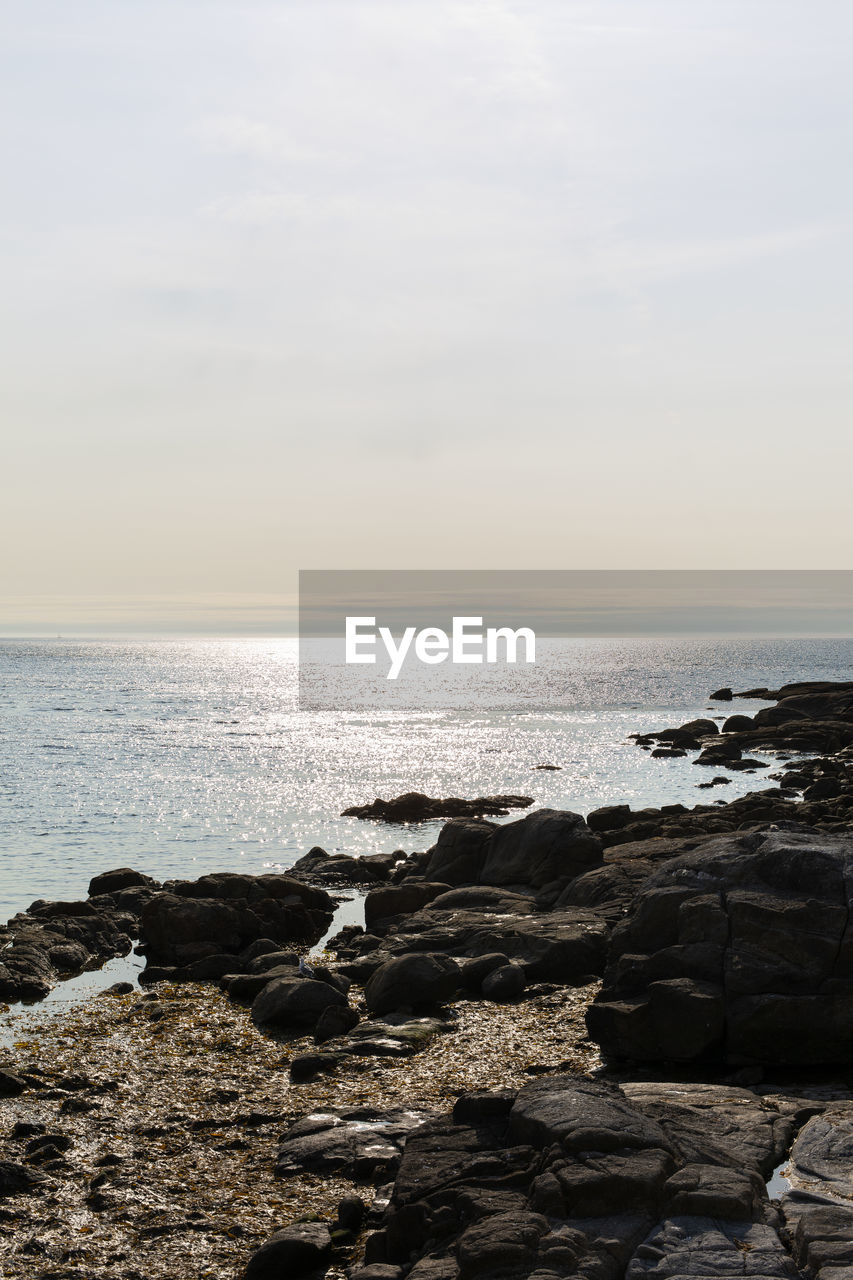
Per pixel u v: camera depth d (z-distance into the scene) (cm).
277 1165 1203
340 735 8250
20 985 2027
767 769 5900
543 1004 1788
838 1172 913
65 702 12181
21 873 3394
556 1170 855
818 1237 766
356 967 2075
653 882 1577
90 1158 1255
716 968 1420
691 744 7006
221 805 4794
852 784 4484
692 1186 832
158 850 3788
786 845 1506
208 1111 1393
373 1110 1320
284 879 2766
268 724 9312
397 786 5412
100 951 2383
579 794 5088
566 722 9456
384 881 3194
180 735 8225
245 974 2081
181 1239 1057
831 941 1362
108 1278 990
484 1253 760
